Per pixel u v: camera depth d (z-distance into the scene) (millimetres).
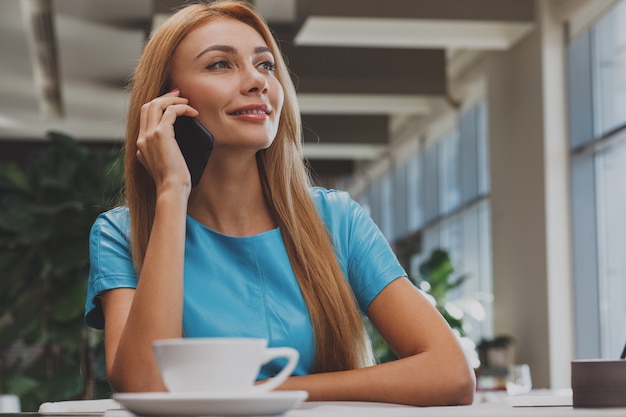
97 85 9266
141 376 1295
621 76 6449
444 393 1385
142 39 7789
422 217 11883
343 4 6648
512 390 4840
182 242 1365
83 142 11836
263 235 1527
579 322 6867
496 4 6895
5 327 5758
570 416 898
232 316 1467
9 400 3875
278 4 7348
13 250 5812
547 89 7020
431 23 6879
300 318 1499
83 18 7324
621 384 1069
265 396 874
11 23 7418
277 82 1535
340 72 8469
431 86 8562
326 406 1209
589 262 6867
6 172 6008
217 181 1525
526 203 7375
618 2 6402
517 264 7598
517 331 7562
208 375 914
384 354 6418
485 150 9492
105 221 1582
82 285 5789
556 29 7035
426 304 1540
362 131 10867
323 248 1557
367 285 1591
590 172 6863
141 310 1314
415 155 12234
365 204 14945
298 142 1615
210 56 1498
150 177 1555
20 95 9672
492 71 8250
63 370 5688
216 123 1479
